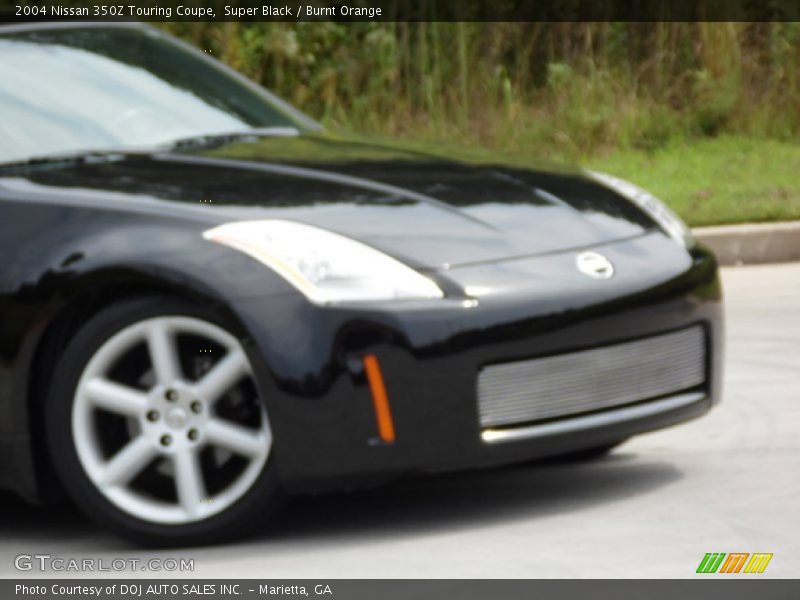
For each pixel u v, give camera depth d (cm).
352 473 685
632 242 776
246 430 704
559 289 713
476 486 820
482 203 769
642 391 745
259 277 685
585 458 870
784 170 1923
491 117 2167
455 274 702
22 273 717
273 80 2188
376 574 656
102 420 725
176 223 705
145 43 949
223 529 708
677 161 2036
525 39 2239
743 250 1584
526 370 702
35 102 841
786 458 839
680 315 760
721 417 949
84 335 711
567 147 2133
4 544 757
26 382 722
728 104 2195
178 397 709
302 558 688
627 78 2233
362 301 682
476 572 652
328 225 712
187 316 695
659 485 796
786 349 1150
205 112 902
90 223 716
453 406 687
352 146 860
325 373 677
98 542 748
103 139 835
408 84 2198
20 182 754
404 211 740
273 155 811
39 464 737
